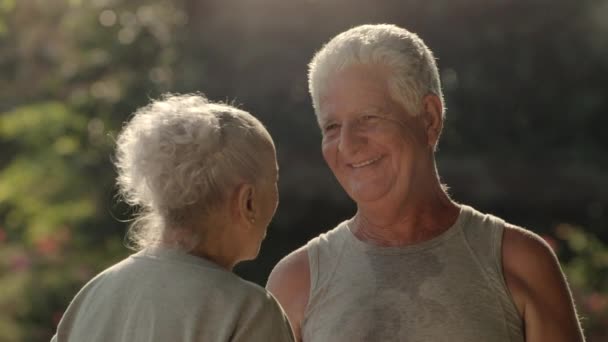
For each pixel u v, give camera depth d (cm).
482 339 293
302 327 316
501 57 1571
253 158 264
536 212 1573
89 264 1366
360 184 304
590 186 1568
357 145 302
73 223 1562
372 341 300
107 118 1655
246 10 1559
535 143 1590
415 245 305
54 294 1237
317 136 1526
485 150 1581
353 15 1527
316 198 1515
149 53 1644
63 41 1834
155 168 259
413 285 301
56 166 1675
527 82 1571
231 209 262
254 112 1530
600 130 1616
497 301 297
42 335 1184
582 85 1596
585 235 1458
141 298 255
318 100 311
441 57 1553
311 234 1550
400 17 1529
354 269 309
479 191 1529
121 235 1552
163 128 261
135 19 1667
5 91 1886
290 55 1528
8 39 1867
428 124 308
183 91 1544
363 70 301
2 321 1166
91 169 1623
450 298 297
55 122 1717
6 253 1387
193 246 262
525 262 299
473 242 304
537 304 297
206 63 1570
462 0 1541
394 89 300
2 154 1981
